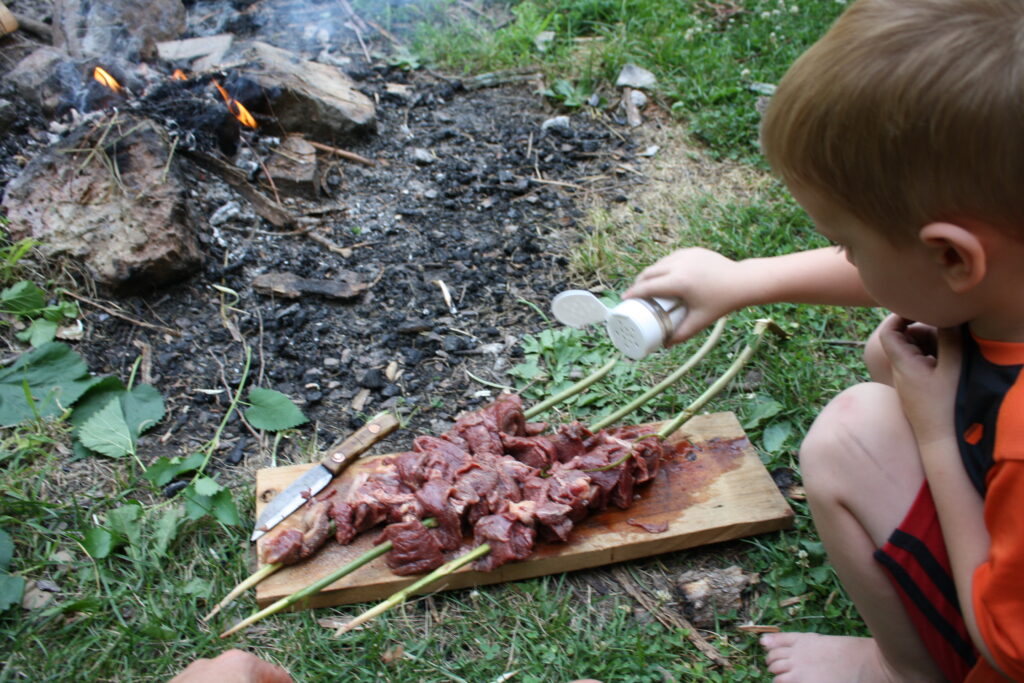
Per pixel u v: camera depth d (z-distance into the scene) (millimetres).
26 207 3191
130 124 3338
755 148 4012
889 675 1978
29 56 3701
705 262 2203
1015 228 1445
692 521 2355
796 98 1547
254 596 2258
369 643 2168
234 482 2607
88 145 3260
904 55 1409
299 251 3434
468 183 3850
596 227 3598
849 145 1479
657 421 2768
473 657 2166
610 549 2293
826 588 2275
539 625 2211
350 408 2873
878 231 1560
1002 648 1520
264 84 3791
